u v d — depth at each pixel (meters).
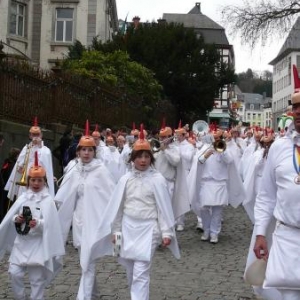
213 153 10.91
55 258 6.21
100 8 36.69
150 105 30.14
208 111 43.34
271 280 4.02
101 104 20.77
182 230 12.30
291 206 3.97
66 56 34.16
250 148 15.80
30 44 36.03
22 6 35.50
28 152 10.47
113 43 37.09
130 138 15.41
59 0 36.38
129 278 5.91
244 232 12.16
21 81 14.79
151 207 5.73
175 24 41.72
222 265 8.67
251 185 11.49
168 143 9.96
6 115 14.02
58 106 17.02
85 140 6.75
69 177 6.77
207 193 10.71
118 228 5.78
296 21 32.28
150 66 38.31
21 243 5.85
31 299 5.98
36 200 5.94
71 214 6.73
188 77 39.50
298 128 4.10
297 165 4.01
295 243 3.96
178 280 7.59
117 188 5.84
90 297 6.14
